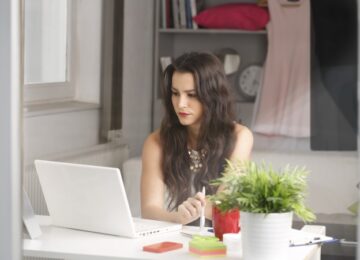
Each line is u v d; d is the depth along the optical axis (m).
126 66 2.59
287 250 2.05
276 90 2.37
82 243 2.32
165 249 2.22
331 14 2.28
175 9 2.50
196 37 2.47
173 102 2.51
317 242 2.23
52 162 2.43
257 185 2.03
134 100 2.58
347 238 2.26
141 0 2.55
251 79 2.40
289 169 2.33
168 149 2.50
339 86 2.28
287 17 2.34
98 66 2.63
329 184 2.29
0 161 2.42
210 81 2.45
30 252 2.38
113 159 2.59
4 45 2.40
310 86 2.31
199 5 2.47
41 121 2.60
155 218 2.51
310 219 2.29
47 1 2.63
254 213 2.03
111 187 2.32
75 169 2.39
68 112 2.63
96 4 2.64
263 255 2.03
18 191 2.42
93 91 2.63
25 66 2.64
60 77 2.66
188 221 2.43
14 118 2.41
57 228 2.47
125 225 2.34
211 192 2.44
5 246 2.41
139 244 2.30
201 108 2.46
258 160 2.38
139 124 2.57
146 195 2.53
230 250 2.17
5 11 2.40
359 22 2.25
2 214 2.42
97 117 2.62
